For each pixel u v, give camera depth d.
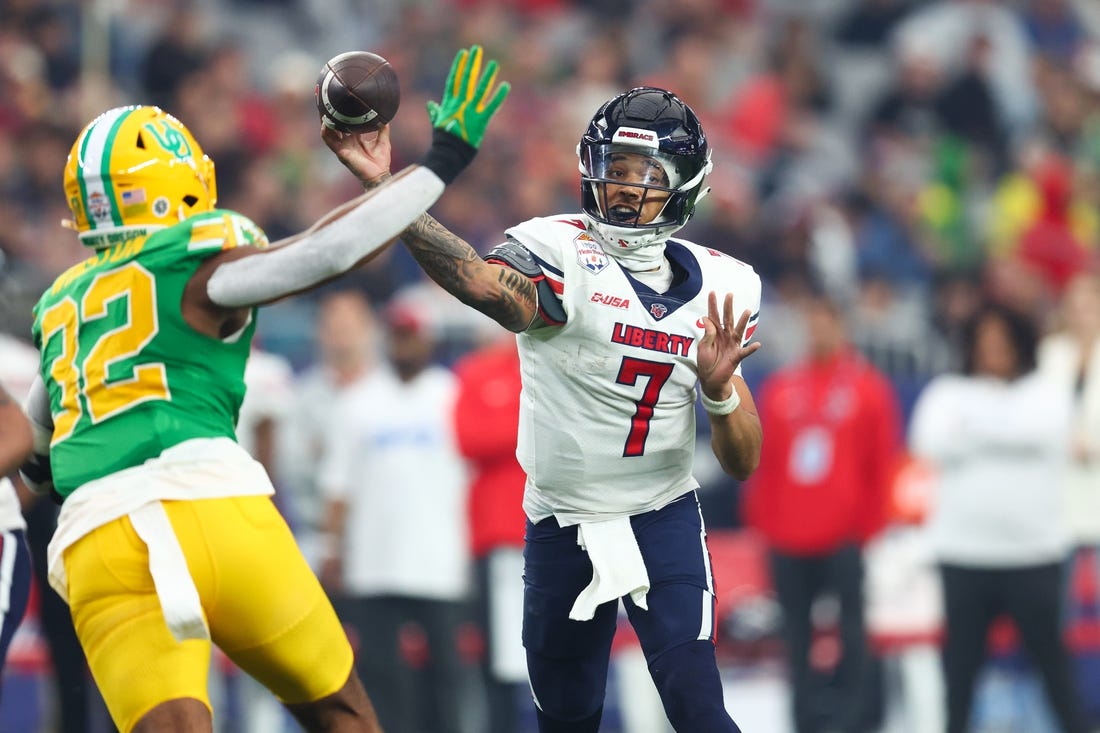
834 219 47.03
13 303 24.94
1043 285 46.44
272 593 14.60
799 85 55.19
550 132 47.25
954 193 50.78
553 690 16.95
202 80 43.06
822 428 29.56
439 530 27.89
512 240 15.90
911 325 41.44
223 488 14.53
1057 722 27.92
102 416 14.56
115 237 14.95
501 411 27.59
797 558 29.69
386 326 32.28
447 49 49.78
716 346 15.66
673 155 15.61
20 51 44.34
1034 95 57.62
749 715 32.03
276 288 14.18
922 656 31.88
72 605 14.63
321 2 54.47
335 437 28.05
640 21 57.31
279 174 42.34
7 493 17.38
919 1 61.59
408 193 14.13
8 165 40.06
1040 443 27.66
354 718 15.27
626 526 16.27
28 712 28.41
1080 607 33.03
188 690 14.27
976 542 27.86
